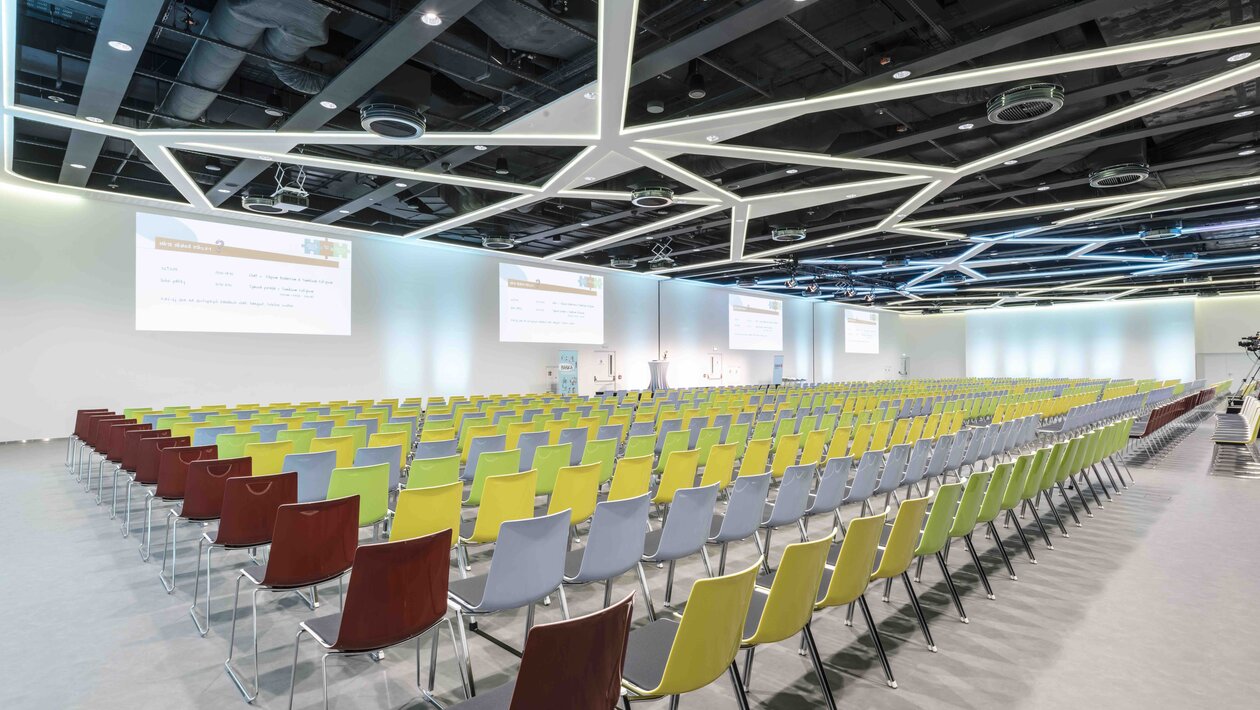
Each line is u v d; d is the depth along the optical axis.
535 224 12.91
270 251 12.08
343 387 12.98
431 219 12.22
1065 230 13.29
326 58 5.83
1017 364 28.50
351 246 13.18
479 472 4.16
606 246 14.30
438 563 2.25
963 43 5.01
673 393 13.84
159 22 4.85
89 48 6.10
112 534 4.85
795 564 2.04
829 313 27.03
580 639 1.43
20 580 3.82
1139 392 13.78
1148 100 6.14
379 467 3.60
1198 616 3.28
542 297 16.64
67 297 10.05
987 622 3.25
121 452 5.68
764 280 21.27
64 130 8.14
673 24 5.26
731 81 6.82
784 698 2.52
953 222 11.38
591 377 17.78
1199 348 24.62
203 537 3.47
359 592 2.05
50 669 2.71
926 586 3.80
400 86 6.15
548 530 2.52
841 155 7.95
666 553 3.14
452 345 14.75
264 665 2.78
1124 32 5.02
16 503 5.84
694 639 1.71
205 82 5.84
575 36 5.50
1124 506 5.88
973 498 3.49
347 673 2.71
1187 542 4.66
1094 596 3.59
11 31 5.16
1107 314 26.14
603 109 6.36
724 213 12.00
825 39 6.09
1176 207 10.26
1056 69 5.41
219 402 11.43
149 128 6.95
